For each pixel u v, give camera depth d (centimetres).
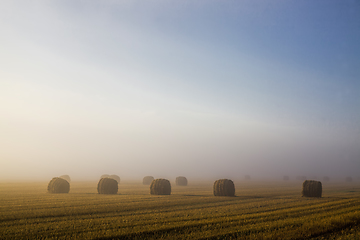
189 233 1475
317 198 3369
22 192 4194
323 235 1449
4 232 1466
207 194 4034
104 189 4000
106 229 1549
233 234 1448
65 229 1538
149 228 1537
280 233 1443
